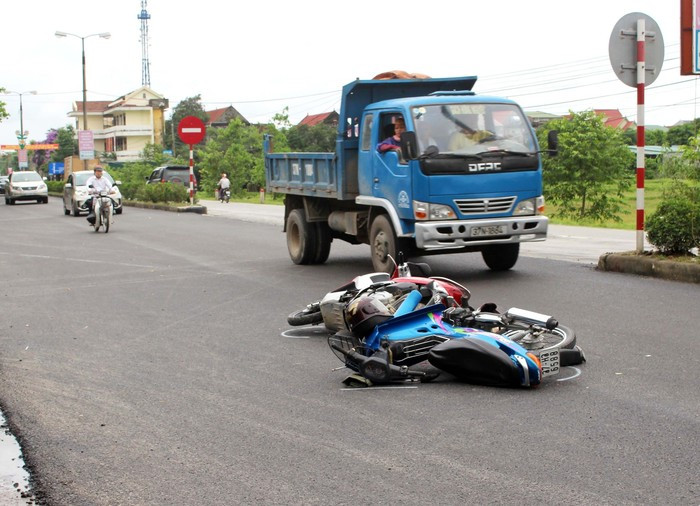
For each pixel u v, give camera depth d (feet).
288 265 52.29
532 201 41.52
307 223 51.39
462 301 28.58
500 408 20.62
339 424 19.93
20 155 321.52
